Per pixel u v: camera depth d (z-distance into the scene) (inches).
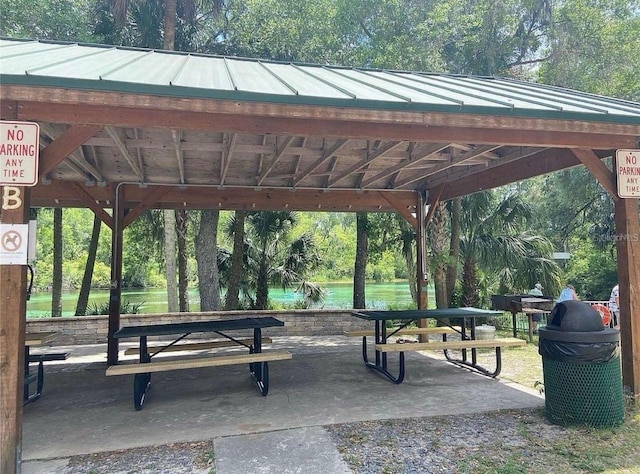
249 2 479.5
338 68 224.8
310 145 215.9
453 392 193.8
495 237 437.4
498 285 476.7
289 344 318.3
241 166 254.1
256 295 490.6
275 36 465.1
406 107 132.0
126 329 193.6
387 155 229.9
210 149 213.6
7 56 139.7
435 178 296.2
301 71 198.1
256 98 122.0
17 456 114.3
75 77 110.7
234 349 298.8
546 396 157.0
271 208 297.1
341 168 265.4
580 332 149.5
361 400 182.9
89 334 333.7
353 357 273.1
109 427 155.9
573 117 146.4
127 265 1022.4
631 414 157.5
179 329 191.0
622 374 169.8
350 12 446.0
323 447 133.9
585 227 682.8
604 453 127.6
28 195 120.1
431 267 397.1
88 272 422.6
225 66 191.0
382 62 418.9
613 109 158.6
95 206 262.4
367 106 129.1
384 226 466.3
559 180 586.9
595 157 170.6
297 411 169.2
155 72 138.7
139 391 177.5
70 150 123.3
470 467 119.9
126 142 199.5
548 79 467.8
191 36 484.7
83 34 421.1
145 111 126.1
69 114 121.2
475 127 146.6
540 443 135.6
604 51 444.8
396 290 1038.4
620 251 170.9
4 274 115.6
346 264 1322.6
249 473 117.1
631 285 167.6
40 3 399.2
